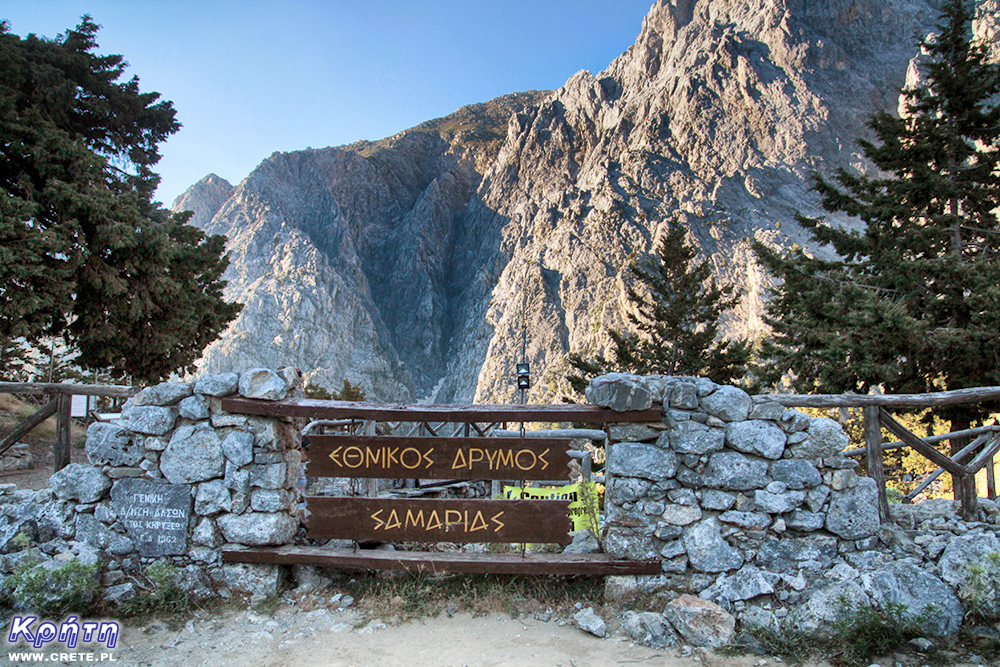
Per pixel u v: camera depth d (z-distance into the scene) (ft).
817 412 76.07
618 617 16.70
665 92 634.84
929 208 52.65
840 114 552.41
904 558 16.88
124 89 78.74
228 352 582.76
